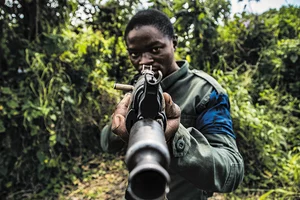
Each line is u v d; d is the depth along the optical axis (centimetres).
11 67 421
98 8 536
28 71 419
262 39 626
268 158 448
